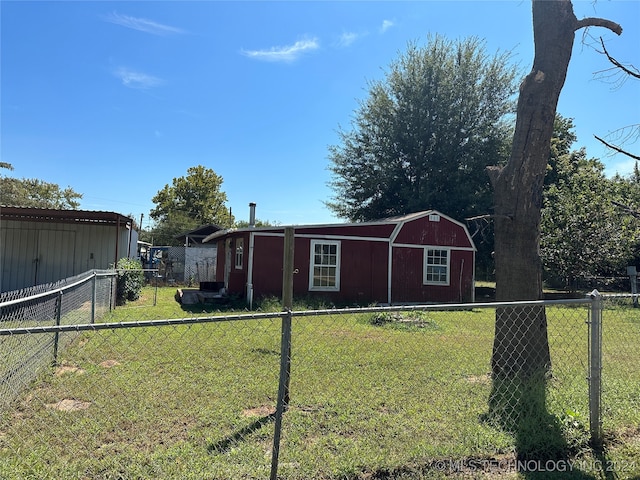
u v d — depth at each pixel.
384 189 24.84
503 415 3.78
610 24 4.71
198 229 28.27
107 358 5.59
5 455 2.97
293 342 6.82
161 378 4.75
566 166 26.33
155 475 2.77
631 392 4.38
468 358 5.90
